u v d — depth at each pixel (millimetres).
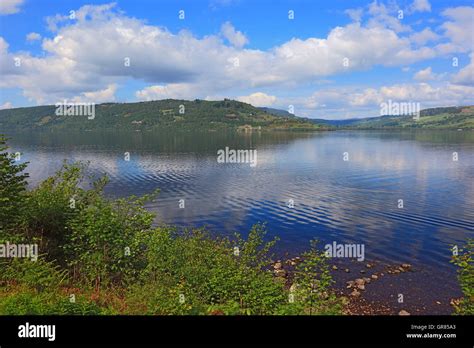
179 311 11742
